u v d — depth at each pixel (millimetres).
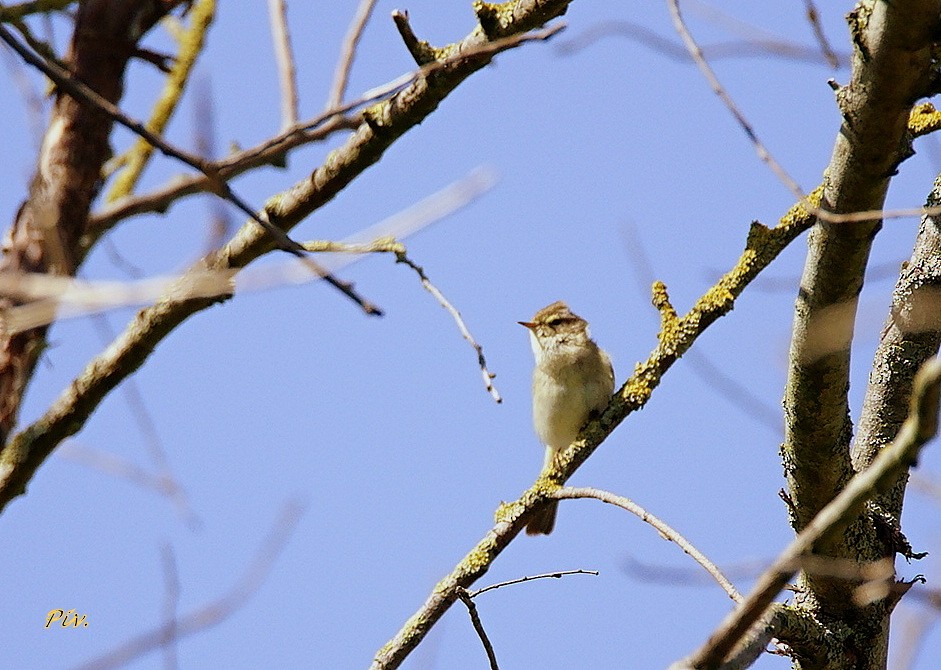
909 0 6121
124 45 7613
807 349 7965
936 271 9141
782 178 6168
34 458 8742
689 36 6406
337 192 8781
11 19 7070
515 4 7992
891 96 6621
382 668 8406
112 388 8867
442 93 8266
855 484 4906
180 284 7047
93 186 7414
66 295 5609
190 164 5941
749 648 6602
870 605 8992
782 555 5039
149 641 6766
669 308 9523
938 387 4512
